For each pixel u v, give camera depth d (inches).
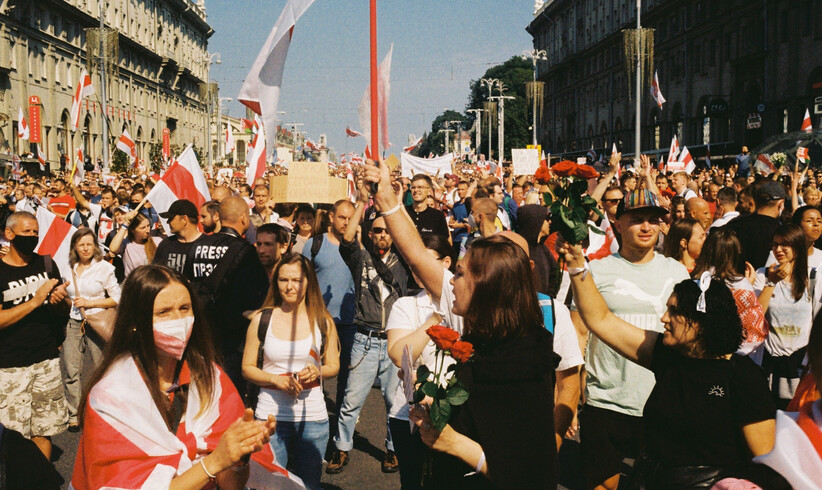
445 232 414.9
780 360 233.9
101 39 1637.6
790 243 230.4
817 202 428.5
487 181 485.7
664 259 198.4
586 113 3390.7
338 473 255.0
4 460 93.3
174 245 267.0
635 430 187.6
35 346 233.0
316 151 1660.9
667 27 2512.3
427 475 119.7
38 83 2208.4
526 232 265.0
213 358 118.4
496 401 115.5
